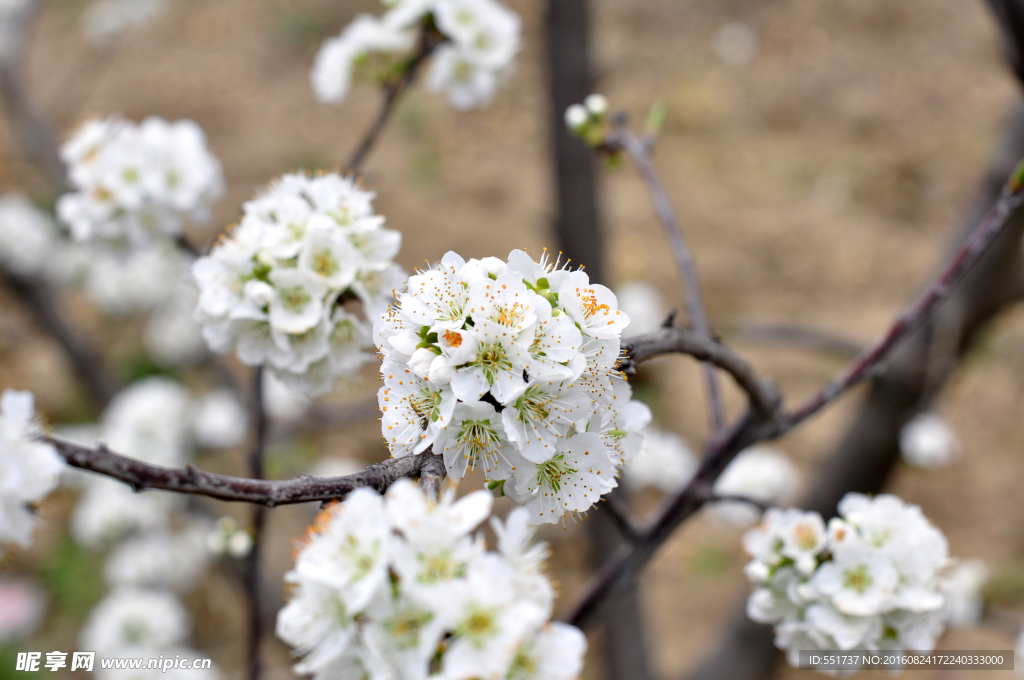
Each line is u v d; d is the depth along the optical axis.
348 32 3.28
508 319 1.36
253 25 13.45
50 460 1.33
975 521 7.59
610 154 3.01
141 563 5.55
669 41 12.91
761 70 12.31
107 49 9.97
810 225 10.16
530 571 1.28
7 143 9.98
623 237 10.01
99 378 6.57
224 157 10.89
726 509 4.78
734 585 7.19
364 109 11.85
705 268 9.66
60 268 6.46
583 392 1.40
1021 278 3.72
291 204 2.08
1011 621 4.93
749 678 4.40
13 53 5.89
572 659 1.26
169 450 5.25
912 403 3.98
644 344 1.68
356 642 1.24
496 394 1.33
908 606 1.97
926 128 11.27
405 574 1.16
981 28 12.66
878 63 12.28
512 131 11.52
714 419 2.54
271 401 5.72
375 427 8.30
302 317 2.03
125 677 4.81
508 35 3.18
